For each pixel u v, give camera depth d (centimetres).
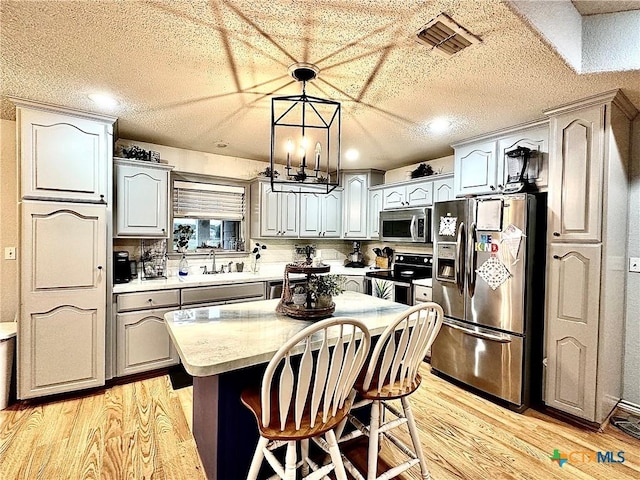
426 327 170
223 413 164
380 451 207
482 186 319
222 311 214
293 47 176
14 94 236
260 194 425
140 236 327
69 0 139
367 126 300
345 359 140
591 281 233
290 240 484
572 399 241
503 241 266
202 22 155
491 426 238
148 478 181
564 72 195
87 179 271
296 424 131
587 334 234
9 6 143
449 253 308
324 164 462
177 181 387
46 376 255
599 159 229
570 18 182
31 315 251
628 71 189
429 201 399
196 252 402
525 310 257
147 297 307
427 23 154
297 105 252
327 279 201
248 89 227
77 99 245
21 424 229
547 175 269
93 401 262
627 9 186
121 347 294
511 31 158
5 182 286
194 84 220
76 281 266
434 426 237
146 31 162
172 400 265
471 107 252
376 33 163
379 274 433
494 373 270
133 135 337
